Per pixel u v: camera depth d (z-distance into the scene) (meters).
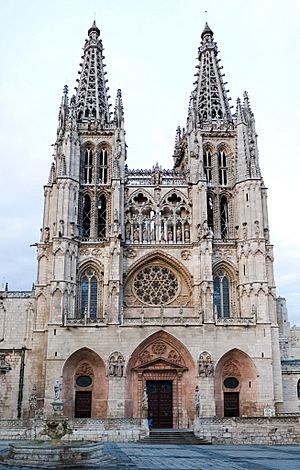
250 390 76.69
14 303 87.31
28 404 79.19
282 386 79.19
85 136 93.00
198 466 32.06
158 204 88.44
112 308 78.31
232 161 92.19
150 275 85.38
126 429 62.06
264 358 76.38
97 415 75.00
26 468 31.25
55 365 75.19
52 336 76.44
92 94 98.69
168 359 77.19
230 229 88.44
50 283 80.12
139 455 41.34
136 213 88.38
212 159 92.81
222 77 102.44
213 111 97.69
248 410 75.94
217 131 93.12
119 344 76.44
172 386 77.38
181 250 85.50
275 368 77.81
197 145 90.38
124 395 74.31
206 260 81.31
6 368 81.31
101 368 77.25
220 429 62.00
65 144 88.81
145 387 76.69
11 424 61.94
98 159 92.38
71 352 75.81
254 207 85.00
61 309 78.06
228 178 91.81
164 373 77.38
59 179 86.12
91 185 89.69
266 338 77.38
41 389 76.75
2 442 55.06
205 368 75.44
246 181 86.94
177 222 88.00
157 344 78.38
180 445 57.47
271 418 62.25
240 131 91.12
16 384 81.25
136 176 93.69
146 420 63.09
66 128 90.00
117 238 82.25
